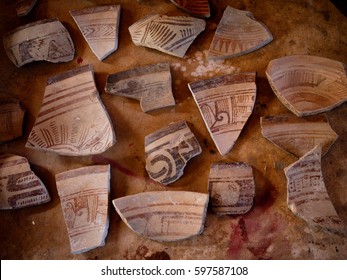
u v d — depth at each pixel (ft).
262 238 1.35
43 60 1.59
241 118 1.44
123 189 1.43
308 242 1.34
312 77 1.48
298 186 1.36
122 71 1.53
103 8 1.62
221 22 1.56
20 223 1.43
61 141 1.47
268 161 1.42
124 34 1.61
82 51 1.60
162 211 1.37
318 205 1.35
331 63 1.48
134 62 1.57
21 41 1.59
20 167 1.45
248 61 1.53
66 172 1.43
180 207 1.37
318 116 1.44
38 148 1.45
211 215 1.38
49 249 1.39
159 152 1.42
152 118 1.49
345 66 1.49
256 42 1.53
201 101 1.47
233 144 1.42
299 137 1.41
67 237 1.40
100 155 1.47
